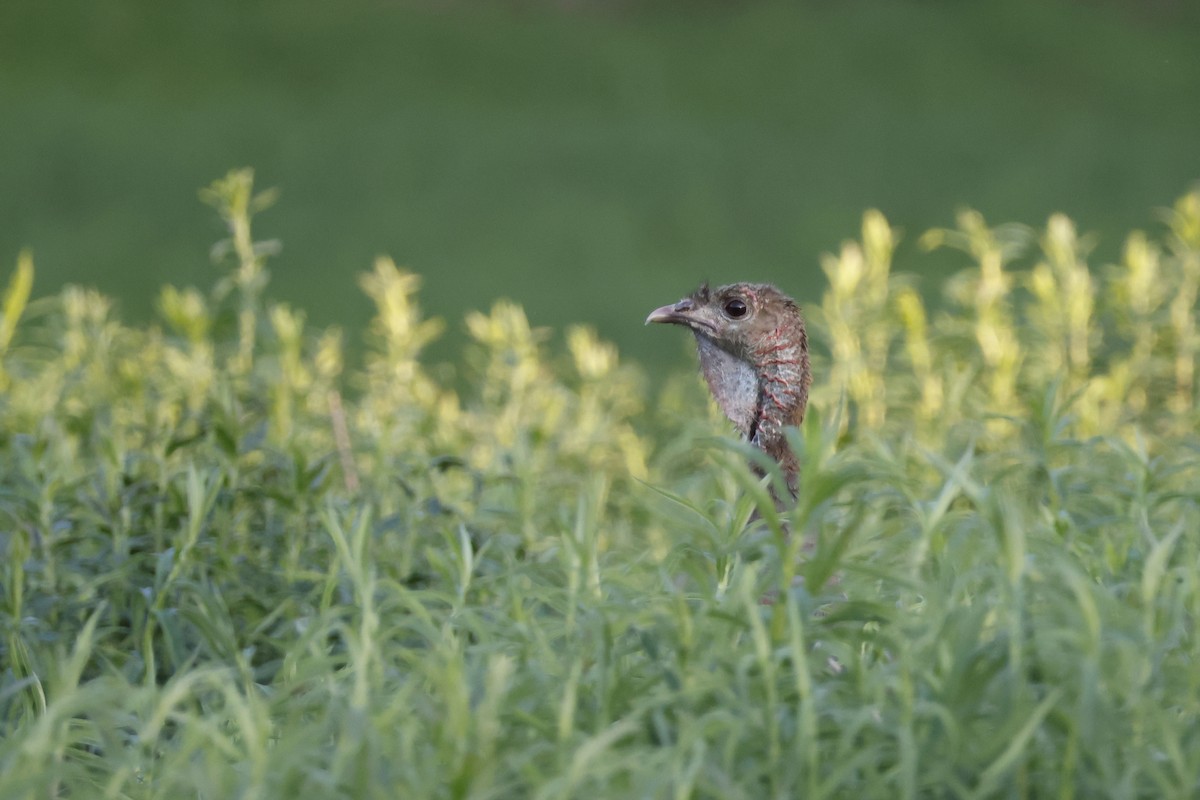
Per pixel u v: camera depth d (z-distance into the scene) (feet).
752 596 20.53
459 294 85.46
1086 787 18.70
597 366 48.70
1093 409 40.06
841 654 19.79
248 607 28.91
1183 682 20.29
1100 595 20.36
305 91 131.13
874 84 136.26
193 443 34.17
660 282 89.45
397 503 33.06
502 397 45.52
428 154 117.50
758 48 144.15
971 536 23.48
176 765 18.98
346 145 118.73
